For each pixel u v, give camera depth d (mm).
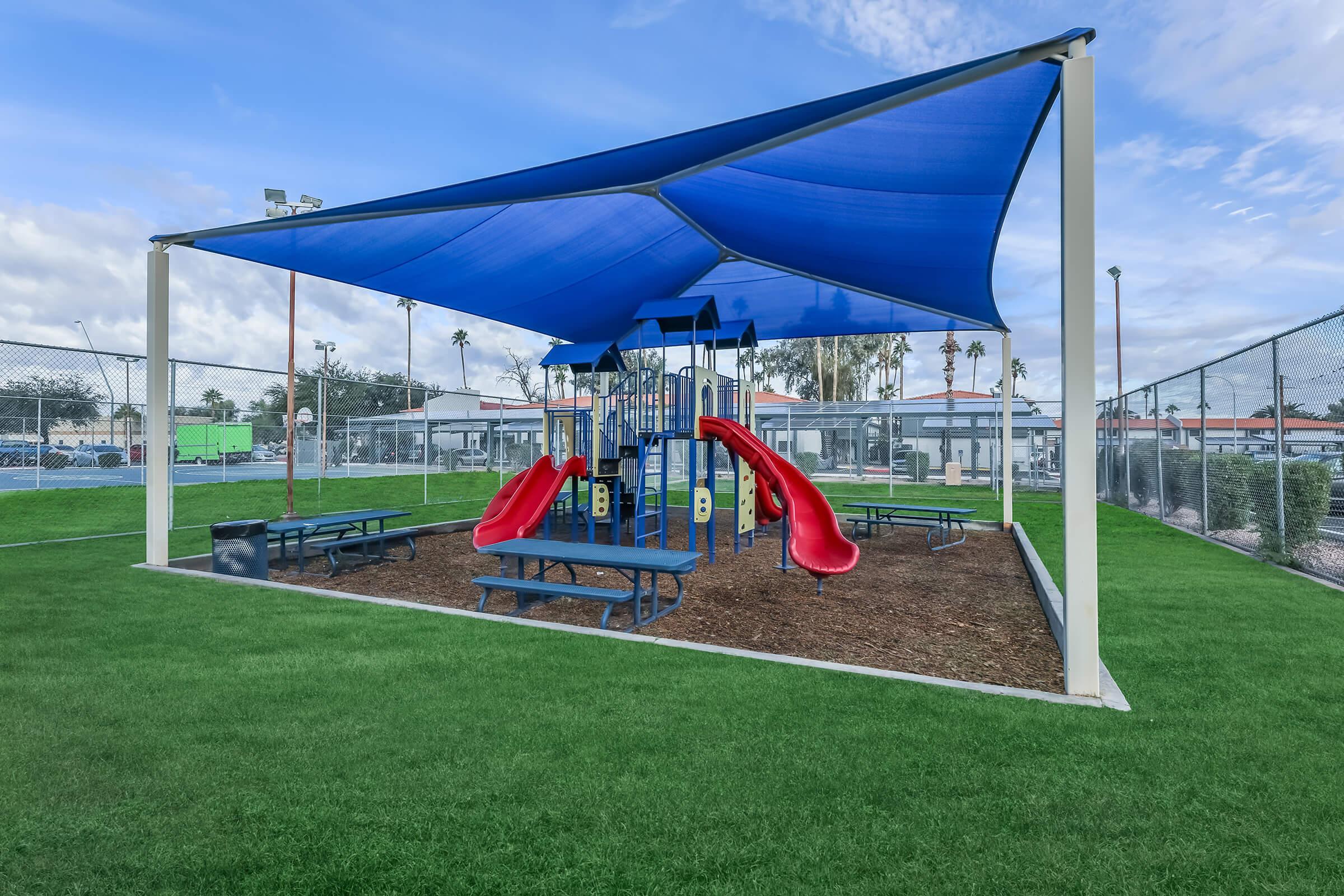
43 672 3674
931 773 2561
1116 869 2008
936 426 28531
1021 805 2346
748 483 9719
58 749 2758
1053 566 7781
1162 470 11625
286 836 2160
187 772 2568
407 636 4375
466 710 3148
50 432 17906
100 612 5004
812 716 3090
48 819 2264
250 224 6262
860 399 51562
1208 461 9875
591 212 6781
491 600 6121
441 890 1902
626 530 11234
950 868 2002
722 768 2592
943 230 6477
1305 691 3480
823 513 7250
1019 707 3232
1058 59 3486
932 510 9977
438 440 37719
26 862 2033
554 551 5500
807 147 4734
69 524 11031
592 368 9055
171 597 5477
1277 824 2250
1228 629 4688
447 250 7211
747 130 4203
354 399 28094
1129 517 12336
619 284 9773
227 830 2197
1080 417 3500
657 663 3830
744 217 7039
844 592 6500
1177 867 2020
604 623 4926
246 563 6789
